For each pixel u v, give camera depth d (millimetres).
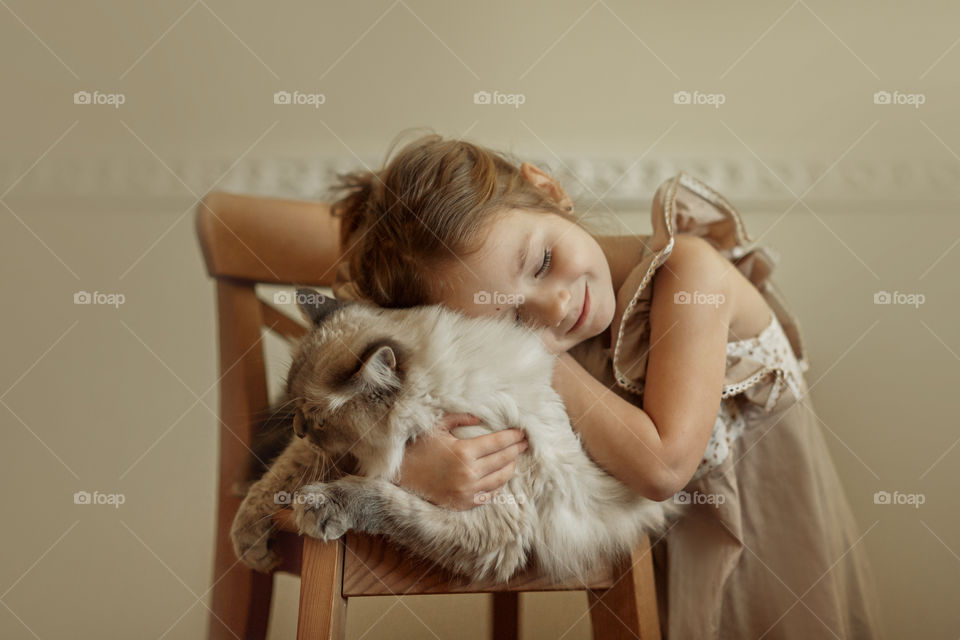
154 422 1222
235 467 1147
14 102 1219
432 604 1110
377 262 999
